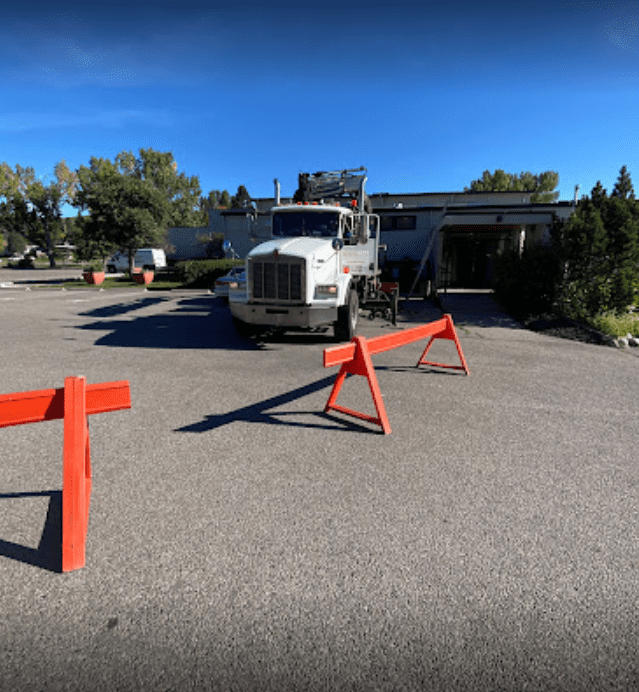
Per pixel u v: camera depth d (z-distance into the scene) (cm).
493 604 227
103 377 638
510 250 1405
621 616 221
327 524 293
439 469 372
